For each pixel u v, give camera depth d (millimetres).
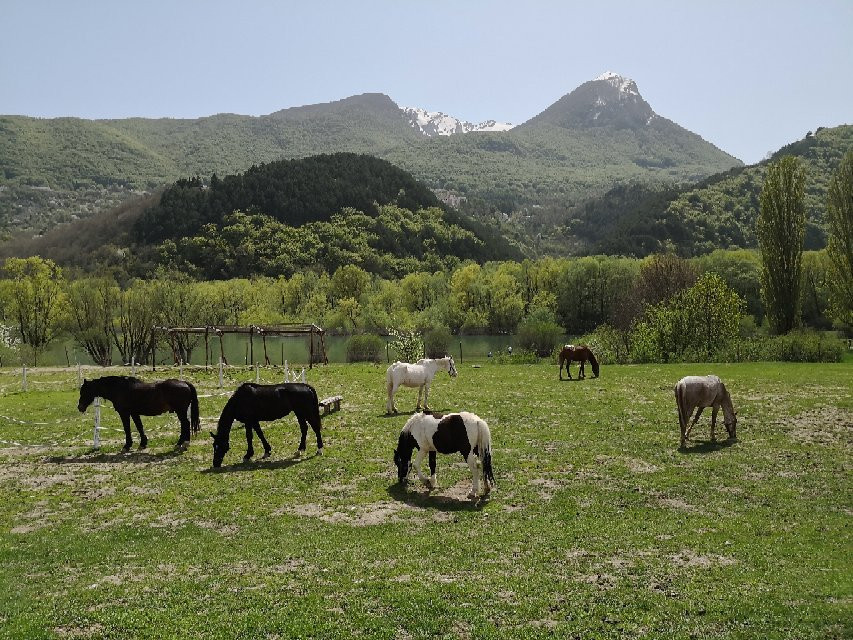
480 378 36281
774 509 13375
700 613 8633
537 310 87375
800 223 55000
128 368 46281
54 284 68688
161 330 48062
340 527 12617
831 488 14820
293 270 140000
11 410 26844
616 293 93625
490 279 103000
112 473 16969
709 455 17781
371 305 97625
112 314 69688
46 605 9203
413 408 25562
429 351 63562
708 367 39000
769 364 40188
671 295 62344
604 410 24500
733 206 174000
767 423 21688
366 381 35344
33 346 65875
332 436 20719
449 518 13023
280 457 18266
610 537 11688
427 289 108500
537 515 13102
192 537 12328
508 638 7980
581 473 16172
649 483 15250
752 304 84062
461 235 180250
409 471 16438
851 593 9234
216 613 8797
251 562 10805
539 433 20641
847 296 54406
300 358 71125
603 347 49375
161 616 8711
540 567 10281
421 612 8695
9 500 14805
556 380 34656
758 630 8172
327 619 8555
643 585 9555
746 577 9828
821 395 27016
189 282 88312
